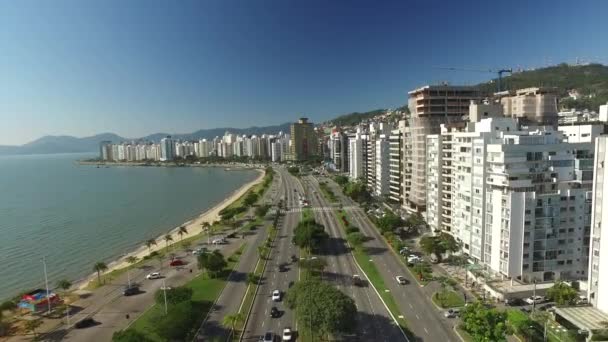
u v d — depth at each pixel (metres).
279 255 141.00
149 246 161.00
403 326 83.56
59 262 155.75
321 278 114.62
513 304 93.25
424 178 176.38
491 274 109.44
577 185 107.12
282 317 90.00
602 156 82.12
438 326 83.62
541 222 103.12
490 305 92.88
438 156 154.75
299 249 147.50
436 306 93.75
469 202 123.31
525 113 199.25
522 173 105.94
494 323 73.56
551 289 90.50
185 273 125.62
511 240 102.62
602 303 82.50
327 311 73.31
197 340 80.25
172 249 158.50
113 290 112.94
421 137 174.88
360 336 79.81
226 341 79.44
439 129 175.75
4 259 158.62
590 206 105.00
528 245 103.06
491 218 110.75
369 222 190.88
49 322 92.81
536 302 93.56
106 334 85.94
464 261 123.06
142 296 107.06
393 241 145.88
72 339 84.25
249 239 166.50
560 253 104.69
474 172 120.19
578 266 105.94
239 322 87.69
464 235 127.31
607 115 156.00
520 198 101.69
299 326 82.56
